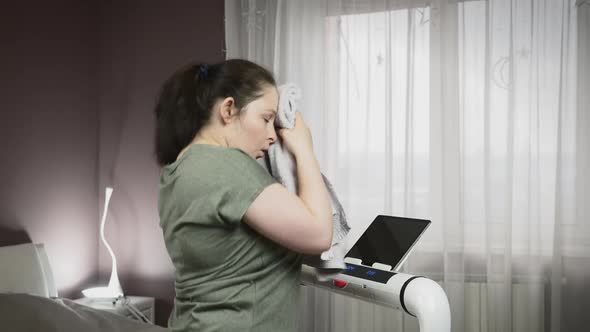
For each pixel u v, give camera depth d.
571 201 2.67
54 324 1.94
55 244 3.24
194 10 3.43
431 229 2.85
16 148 2.98
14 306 1.96
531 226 2.72
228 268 1.01
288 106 1.11
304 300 3.02
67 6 3.35
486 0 2.78
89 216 3.53
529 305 2.71
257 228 0.97
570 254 2.66
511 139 2.72
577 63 2.65
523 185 2.75
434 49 2.85
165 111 1.09
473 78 2.81
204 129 1.06
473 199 2.81
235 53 3.18
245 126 1.04
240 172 0.98
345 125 3.00
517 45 2.75
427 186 2.88
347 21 3.02
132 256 3.54
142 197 3.52
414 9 2.89
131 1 3.57
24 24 3.03
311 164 1.08
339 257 1.24
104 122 3.60
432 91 2.85
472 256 2.82
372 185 2.97
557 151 2.66
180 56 3.46
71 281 3.36
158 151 1.12
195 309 1.02
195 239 1.00
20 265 2.68
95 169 3.58
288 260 1.06
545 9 2.71
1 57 2.88
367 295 1.25
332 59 3.03
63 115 3.31
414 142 2.90
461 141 2.81
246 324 1.00
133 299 3.35
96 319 2.12
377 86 2.97
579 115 2.64
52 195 3.22
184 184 1.01
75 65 3.41
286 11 3.09
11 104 2.95
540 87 2.72
